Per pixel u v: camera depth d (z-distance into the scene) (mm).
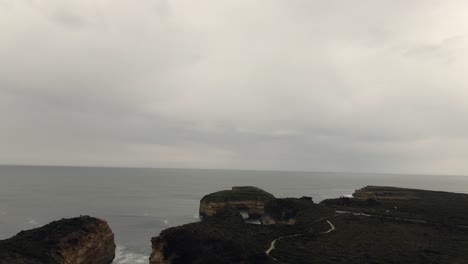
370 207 105750
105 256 70625
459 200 116312
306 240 61000
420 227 71500
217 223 71938
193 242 58750
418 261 48781
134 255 77188
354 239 61094
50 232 61812
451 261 49188
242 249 53969
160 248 59375
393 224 73375
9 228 101688
